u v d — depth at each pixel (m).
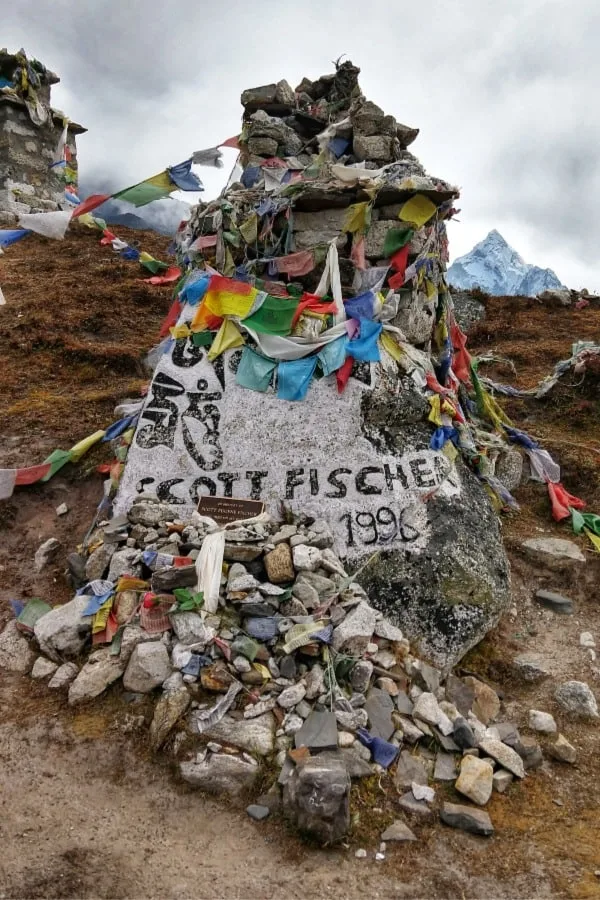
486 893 1.72
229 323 3.02
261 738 2.01
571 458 4.00
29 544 3.06
